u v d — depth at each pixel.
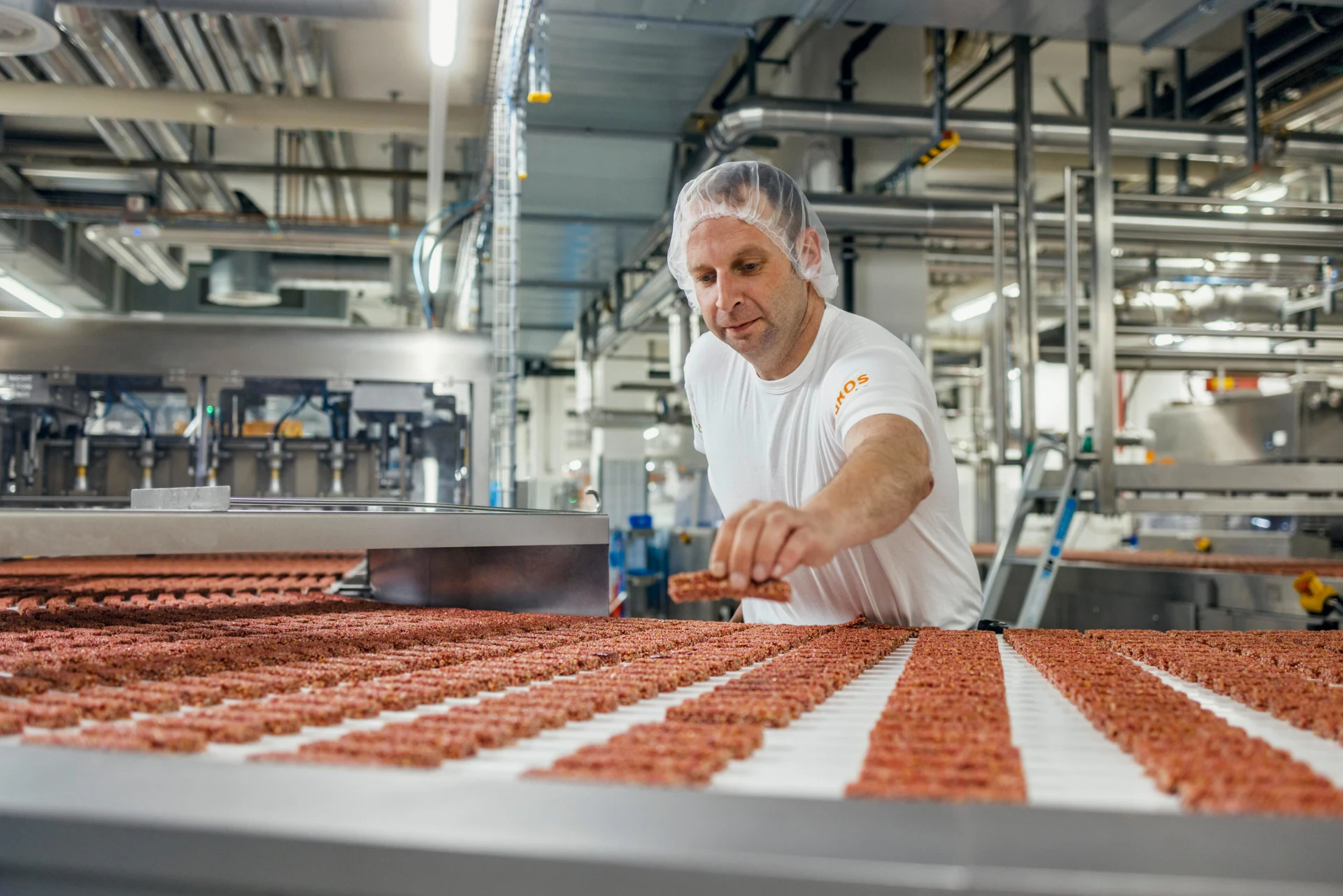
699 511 9.57
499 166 4.73
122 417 6.94
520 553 2.10
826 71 5.97
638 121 5.69
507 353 4.79
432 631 1.47
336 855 0.49
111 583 2.69
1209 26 4.48
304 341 5.37
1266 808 0.54
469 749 0.69
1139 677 0.99
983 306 8.38
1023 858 0.46
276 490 5.47
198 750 0.69
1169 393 11.59
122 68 4.97
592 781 0.56
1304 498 4.41
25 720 0.77
